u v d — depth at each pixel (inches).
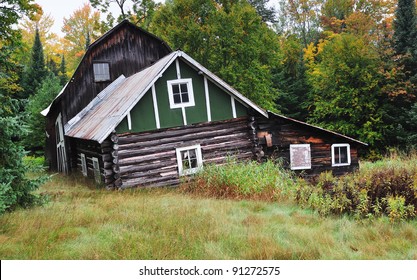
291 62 1707.7
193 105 631.8
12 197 370.0
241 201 443.2
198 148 627.8
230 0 1341.0
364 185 383.9
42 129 1163.9
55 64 2017.7
